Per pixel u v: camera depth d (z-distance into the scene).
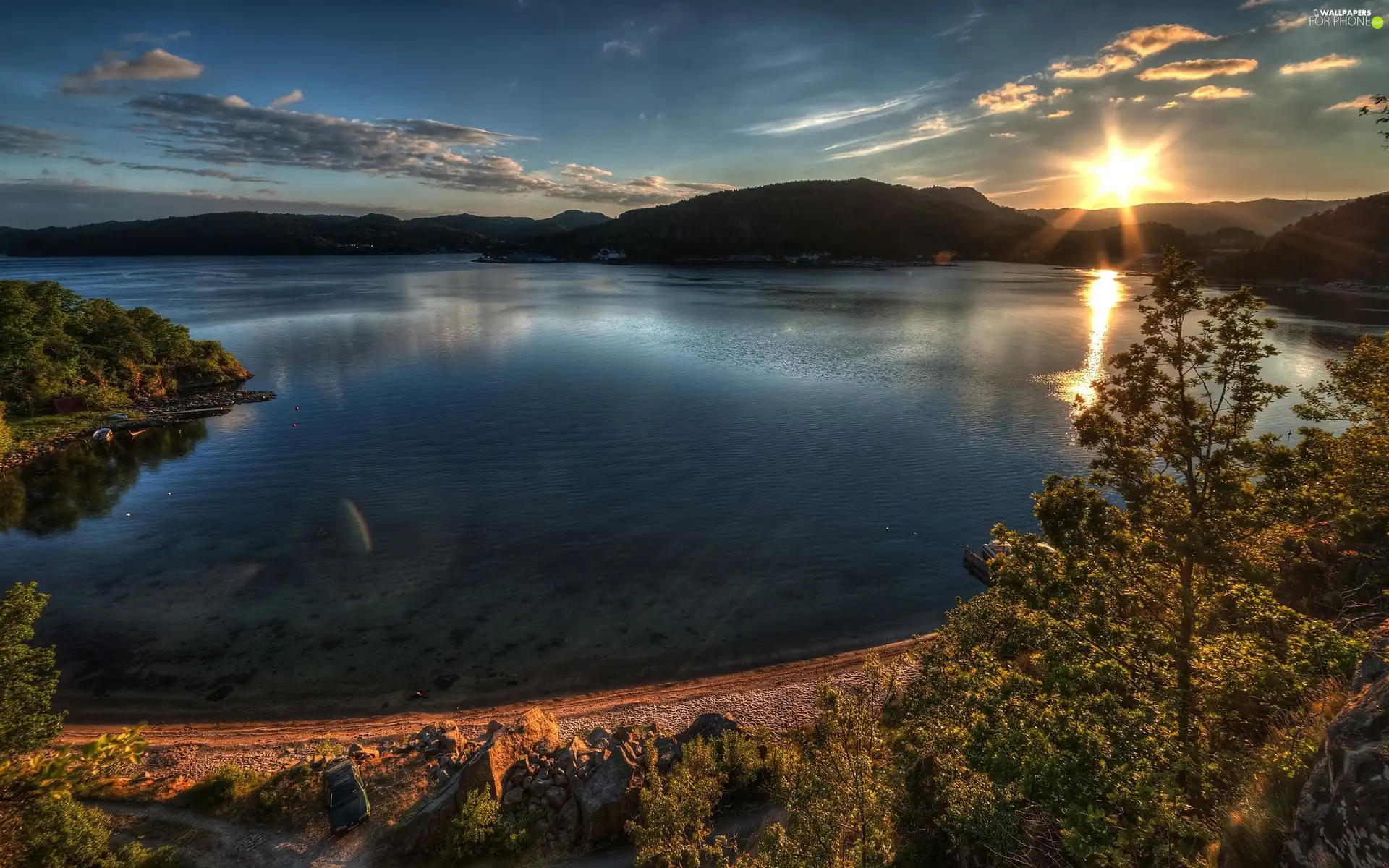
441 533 56.84
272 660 40.06
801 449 76.88
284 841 24.28
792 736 31.59
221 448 79.31
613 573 50.53
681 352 135.62
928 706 18.50
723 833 23.72
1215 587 15.98
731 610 45.91
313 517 59.91
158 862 22.61
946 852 15.55
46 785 18.31
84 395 93.12
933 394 99.56
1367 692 8.83
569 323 177.38
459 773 25.78
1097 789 11.11
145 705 36.38
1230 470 15.57
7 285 96.12
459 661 40.28
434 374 116.50
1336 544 22.33
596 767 26.19
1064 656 14.57
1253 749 12.32
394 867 23.33
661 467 72.12
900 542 55.69
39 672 38.56
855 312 198.62
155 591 47.53
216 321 176.88
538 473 70.50
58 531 57.31
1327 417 24.50
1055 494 18.70
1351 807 7.69
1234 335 14.99
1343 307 190.88
